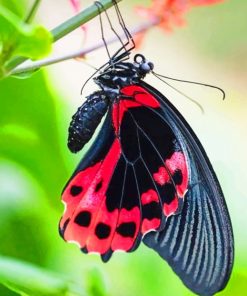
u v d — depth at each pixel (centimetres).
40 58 36
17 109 44
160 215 43
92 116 44
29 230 46
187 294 46
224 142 68
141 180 44
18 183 45
